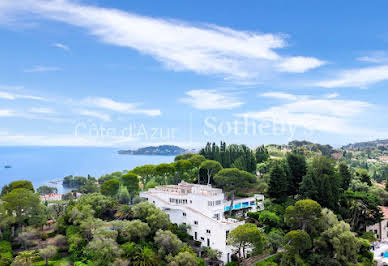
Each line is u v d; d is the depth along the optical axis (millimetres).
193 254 73562
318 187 106375
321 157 114188
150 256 72375
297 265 76625
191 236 87688
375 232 106750
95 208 91562
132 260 72938
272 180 109812
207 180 135500
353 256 81000
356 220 103062
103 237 72438
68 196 161125
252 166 153500
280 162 143000
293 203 106312
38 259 71062
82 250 73250
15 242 78562
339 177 112688
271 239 83875
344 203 108438
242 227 75250
